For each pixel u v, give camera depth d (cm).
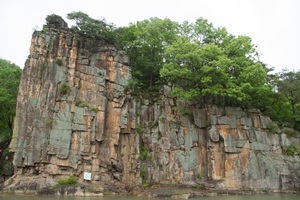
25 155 3184
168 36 4959
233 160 4106
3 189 2941
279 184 4212
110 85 4003
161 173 3891
